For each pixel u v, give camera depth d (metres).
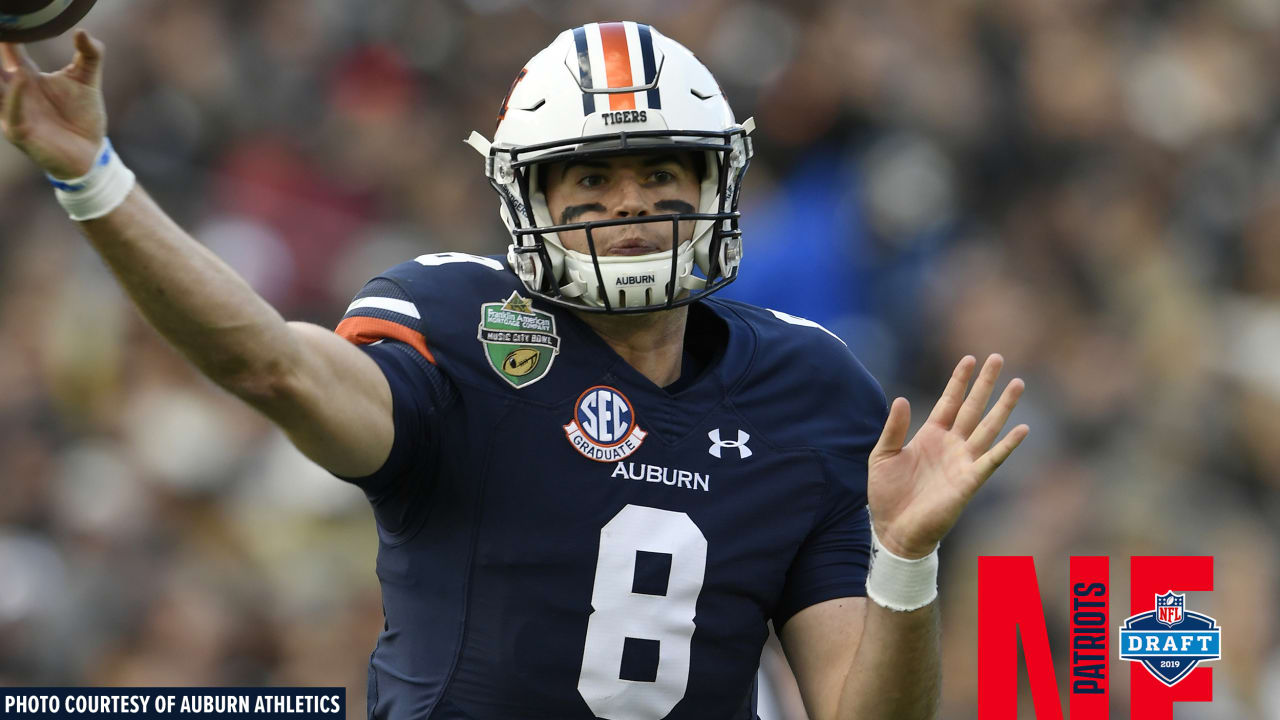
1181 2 30.14
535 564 8.77
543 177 9.25
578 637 8.78
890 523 8.71
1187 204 27.56
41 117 7.21
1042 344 23.88
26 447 22.14
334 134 26.80
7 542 20.95
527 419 8.90
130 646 20.14
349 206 26.31
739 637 9.12
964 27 27.45
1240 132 29.33
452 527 8.84
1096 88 27.92
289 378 7.74
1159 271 25.53
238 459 21.94
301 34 27.44
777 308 23.42
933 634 8.90
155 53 26.36
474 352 8.94
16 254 24.75
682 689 8.94
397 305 9.02
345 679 19.77
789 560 9.30
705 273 9.39
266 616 20.30
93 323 23.45
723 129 9.23
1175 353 24.55
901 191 24.70
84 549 21.05
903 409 8.62
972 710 19.59
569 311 9.25
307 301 25.47
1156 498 21.33
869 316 23.61
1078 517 20.84
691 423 9.19
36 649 19.88
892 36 26.28
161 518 21.38
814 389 9.63
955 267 24.50
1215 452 22.92
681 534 8.97
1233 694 19.36
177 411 22.16
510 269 9.46
